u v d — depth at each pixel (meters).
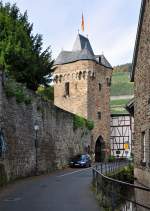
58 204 14.16
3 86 22.39
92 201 15.02
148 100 16.11
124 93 77.31
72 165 39.50
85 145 49.81
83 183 22.80
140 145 18.25
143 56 17.45
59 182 23.41
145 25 16.98
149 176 15.66
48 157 33.16
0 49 31.89
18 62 32.72
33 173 28.48
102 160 61.06
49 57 37.03
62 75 63.19
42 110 31.77
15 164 24.20
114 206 11.27
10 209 13.01
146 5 16.75
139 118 18.64
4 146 21.77
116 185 11.17
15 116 24.69
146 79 16.61
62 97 62.84
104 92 64.56
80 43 64.38
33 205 13.90
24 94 26.78
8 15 34.72
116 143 64.00
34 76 34.56
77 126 45.38
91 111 60.81
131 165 27.31
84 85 61.00
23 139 26.30
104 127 62.94
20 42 33.12
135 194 11.53
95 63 62.28
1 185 20.16
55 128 36.12
